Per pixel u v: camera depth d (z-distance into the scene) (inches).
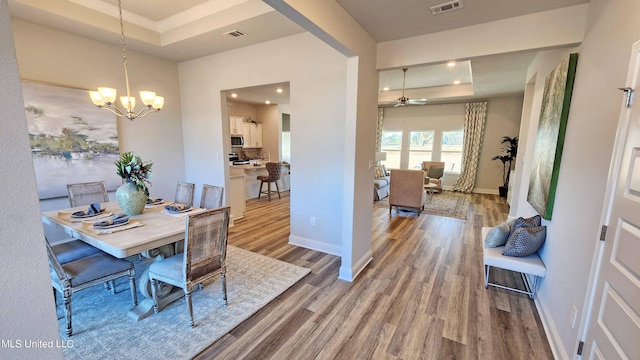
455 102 319.0
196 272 83.7
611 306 52.7
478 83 216.8
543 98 116.0
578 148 76.1
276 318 89.1
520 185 180.7
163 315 89.0
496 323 87.4
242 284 109.3
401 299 100.3
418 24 100.3
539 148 114.1
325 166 138.7
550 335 79.5
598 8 73.5
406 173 211.5
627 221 50.3
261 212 222.7
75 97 137.1
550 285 86.7
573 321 67.4
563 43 87.0
